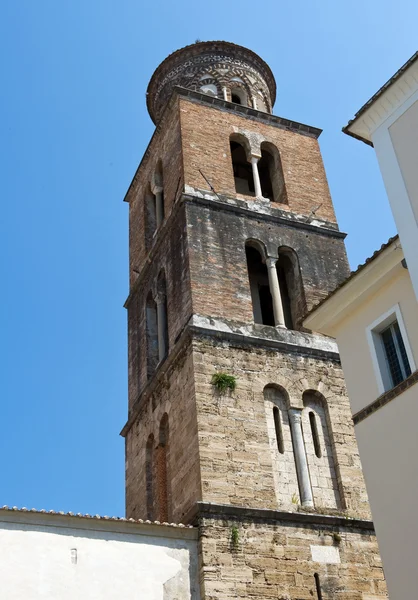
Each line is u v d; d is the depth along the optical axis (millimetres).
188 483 31594
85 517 27188
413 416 22688
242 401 33500
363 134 26328
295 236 41625
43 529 26516
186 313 36219
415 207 23328
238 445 32125
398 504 22234
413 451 22344
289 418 34281
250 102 50875
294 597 28766
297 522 30609
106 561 26875
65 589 25703
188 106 44594
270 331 36531
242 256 38875
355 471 33375
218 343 34938
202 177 41375
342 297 26234
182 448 33031
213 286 36938
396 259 24484
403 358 24438
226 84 50812
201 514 29344
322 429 34594
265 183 47219
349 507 32156
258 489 31234
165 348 39375
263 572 28891
